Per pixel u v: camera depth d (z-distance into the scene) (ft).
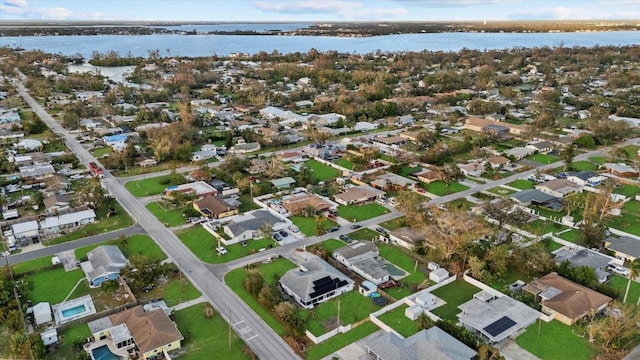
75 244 343.67
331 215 396.78
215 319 259.19
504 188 461.37
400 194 410.31
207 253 332.80
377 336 247.09
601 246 342.03
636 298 279.08
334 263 321.32
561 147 584.40
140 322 242.78
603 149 590.96
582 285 287.48
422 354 219.82
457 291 291.58
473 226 322.75
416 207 378.12
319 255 330.13
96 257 314.96
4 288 269.23
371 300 280.92
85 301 272.72
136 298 278.26
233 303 274.57
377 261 321.52
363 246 330.34
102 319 252.42
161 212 400.88
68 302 270.67
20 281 291.17
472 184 472.85
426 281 300.81
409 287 295.89
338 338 245.24
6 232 352.28
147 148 566.77
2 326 250.57
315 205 403.34
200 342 240.32
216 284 294.05
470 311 260.01
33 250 334.44
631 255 319.68
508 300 269.64
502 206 372.99
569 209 396.57
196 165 511.81
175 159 535.60
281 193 442.91
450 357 214.90
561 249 336.70
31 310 262.88
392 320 261.24
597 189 447.83
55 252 331.77
